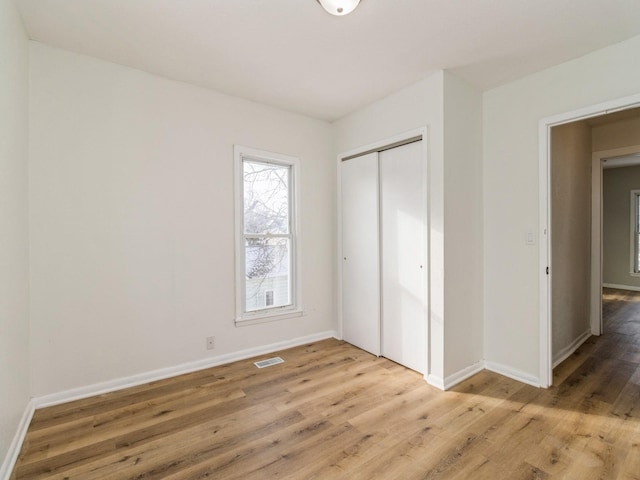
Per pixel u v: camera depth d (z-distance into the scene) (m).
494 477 1.62
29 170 2.22
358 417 2.16
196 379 2.74
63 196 2.35
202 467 1.71
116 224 2.55
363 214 3.42
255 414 2.20
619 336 3.81
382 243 3.24
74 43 2.28
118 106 2.56
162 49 2.35
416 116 2.82
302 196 3.61
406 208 2.97
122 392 2.51
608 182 6.77
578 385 2.61
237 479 1.62
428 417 2.16
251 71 2.66
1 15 1.65
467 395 2.46
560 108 2.49
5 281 1.70
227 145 3.10
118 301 2.57
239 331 3.19
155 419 2.14
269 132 3.36
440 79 2.62
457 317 2.71
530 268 2.67
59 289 2.34
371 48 2.30
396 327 3.09
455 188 2.69
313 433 1.99
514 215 2.76
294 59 2.47
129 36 2.19
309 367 2.98
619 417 2.14
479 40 2.20
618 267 6.64
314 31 2.12
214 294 3.03
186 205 2.88
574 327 3.46
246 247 3.28
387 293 3.18
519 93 2.72
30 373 2.22
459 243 2.73
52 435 1.97
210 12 1.94
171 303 2.81
